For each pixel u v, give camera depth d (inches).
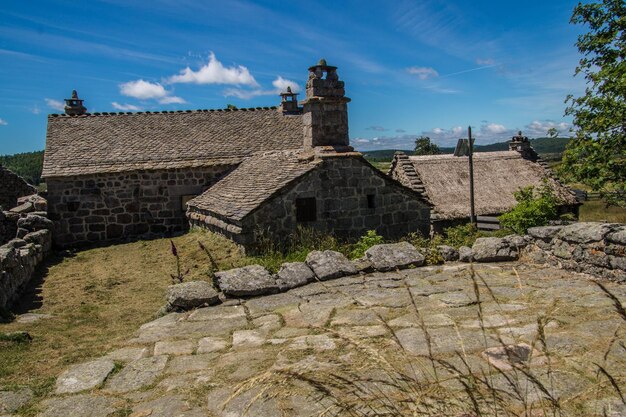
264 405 125.7
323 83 531.8
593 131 546.6
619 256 221.9
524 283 230.1
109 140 792.9
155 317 230.7
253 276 254.4
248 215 469.7
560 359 138.1
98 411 131.4
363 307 210.1
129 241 697.6
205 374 151.7
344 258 284.0
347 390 92.9
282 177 519.2
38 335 239.6
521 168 936.3
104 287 406.0
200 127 860.6
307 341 172.7
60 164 719.1
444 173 873.5
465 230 438.9
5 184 903.7
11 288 343.3
